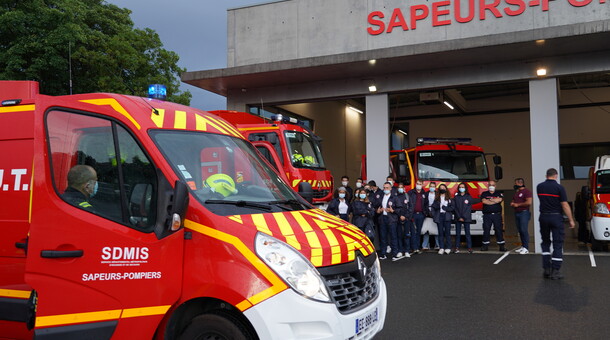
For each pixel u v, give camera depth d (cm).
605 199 1247
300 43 1595
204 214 384
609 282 865
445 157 1546
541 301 738
